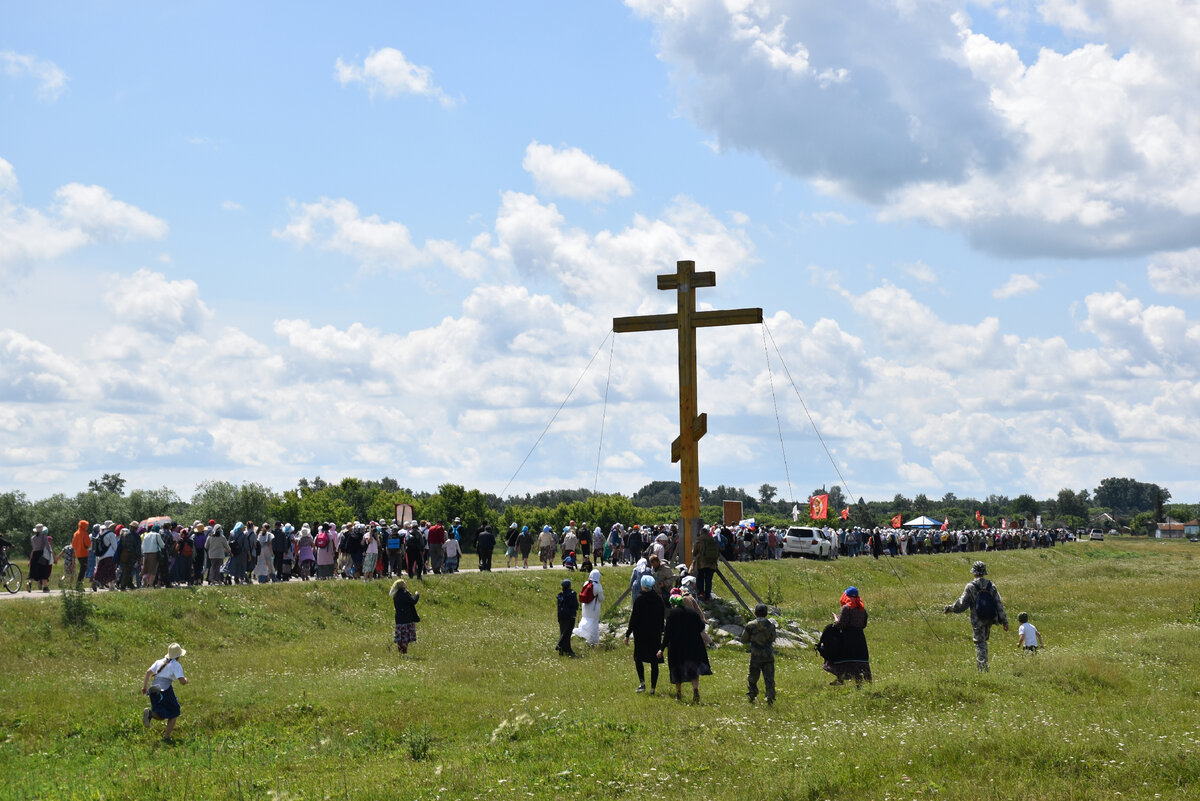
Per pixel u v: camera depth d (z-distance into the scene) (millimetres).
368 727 14805
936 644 25125
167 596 26109
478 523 81688
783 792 9828
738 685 18000
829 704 14445
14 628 22297
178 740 15203
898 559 58062
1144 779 9836
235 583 31000
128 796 11844
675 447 26641
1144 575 50875
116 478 89000
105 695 17812
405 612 22953
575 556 44062
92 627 23266
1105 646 20594
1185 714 13203
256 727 15578
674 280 26797
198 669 20906
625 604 27219
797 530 58469
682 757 11641
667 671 20062
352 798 10875
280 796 10812
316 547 33656
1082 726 11828
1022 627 21797
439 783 11242
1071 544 99062
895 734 11898
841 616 16375
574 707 15664
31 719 16188
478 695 17141
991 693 14336
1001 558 68812
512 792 10602
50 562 28391
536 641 24922
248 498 68938
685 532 26359
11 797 12062
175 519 67125
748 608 26281
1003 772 10195
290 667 21344
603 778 11039
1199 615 27203
